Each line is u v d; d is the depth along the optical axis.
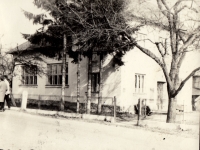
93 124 11.88
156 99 18.88
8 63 19.52
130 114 16.08
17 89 23.28
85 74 18.95
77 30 14.02
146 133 9.78
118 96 16.84
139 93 17.92
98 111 15.80
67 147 8.05
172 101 11.38
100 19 12.53
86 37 13.38
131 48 15.26
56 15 14.92
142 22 12.54
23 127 11.05
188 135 9.24
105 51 15.28
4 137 9.46
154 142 8.61
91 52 15.55
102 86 17.75
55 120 13.04
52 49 17.36
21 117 13.71
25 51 20.44
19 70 22.70
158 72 18.98
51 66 21.41
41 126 11.32
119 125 11.59
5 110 16.30
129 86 17.31
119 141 8.65
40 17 16.34
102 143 8.45
